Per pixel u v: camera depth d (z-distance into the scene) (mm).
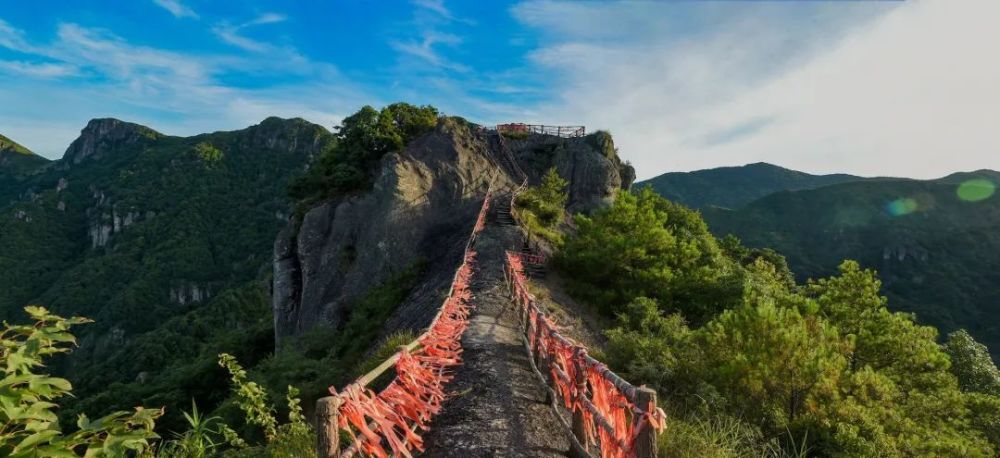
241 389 6512
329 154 35406
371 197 30406
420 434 5480
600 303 18062
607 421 4203
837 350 10016
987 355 18391
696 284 18953
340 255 28891
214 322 80750
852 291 16609
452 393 6625
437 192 32656
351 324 20391
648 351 9102
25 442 2059
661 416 3172
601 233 20781
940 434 7836
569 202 45312
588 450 5012
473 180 34938
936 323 91688
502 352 8914
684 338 10883
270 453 5820
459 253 21891
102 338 103000
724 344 9031
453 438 5336
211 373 21859
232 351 34031
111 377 61969
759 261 32406
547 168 46906
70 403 28328
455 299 11336
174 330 77188
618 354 9602
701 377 8344
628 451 3389
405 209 29875
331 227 29828
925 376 12914
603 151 48688
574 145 48562
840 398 7477
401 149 34250
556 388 6672
